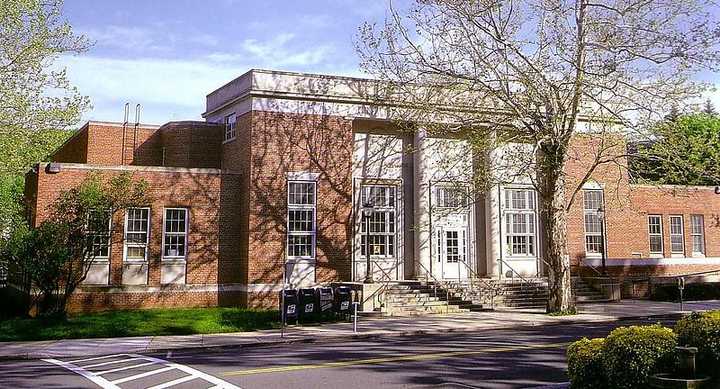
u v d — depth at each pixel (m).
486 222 32.78
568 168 34.59
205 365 14.66
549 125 25.39
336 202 29.70
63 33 29.27
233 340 19.38
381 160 31.47
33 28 28.70
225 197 28.78
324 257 29.14
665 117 24.75
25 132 28.98
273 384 12.13
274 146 28.84
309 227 29.20
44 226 23.23
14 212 27.81
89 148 32.38
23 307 26.05
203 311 25.72
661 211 37.59
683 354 9.27
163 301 27.12
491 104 29.73
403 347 17.50
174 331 21.28
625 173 35.97
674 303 31.33
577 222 34.72
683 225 38.31
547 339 18.78
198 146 31.78
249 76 29.00
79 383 12.47
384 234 31.14
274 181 28.66
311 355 16.19
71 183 26.30
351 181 30.27
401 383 12.12
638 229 36.56
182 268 27.67
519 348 16.81
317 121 29.77
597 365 9.77
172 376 13.12
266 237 28.19
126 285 26.61
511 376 12.71
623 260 35.59
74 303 25.72
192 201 28.08
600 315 25.52
